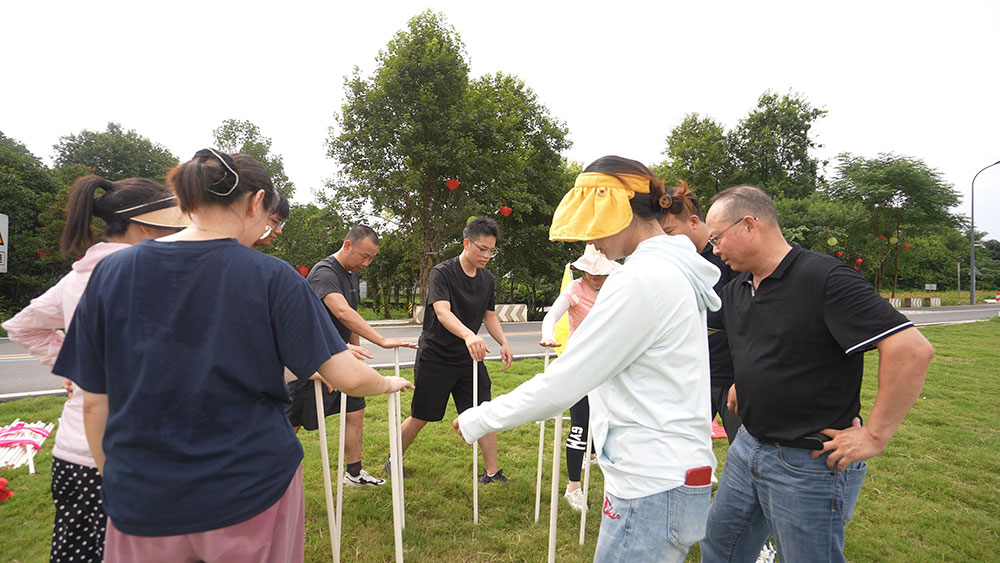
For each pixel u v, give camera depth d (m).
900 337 1.46
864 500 3.35
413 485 3.46
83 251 1.70
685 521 1.26
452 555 2.64
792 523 1.67
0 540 2.62
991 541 2.85
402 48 15.87
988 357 9.02
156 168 24.55
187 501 1.06
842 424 1.64
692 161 28.31
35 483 3.25
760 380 1.75
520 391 1.34
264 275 1.17
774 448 1.74
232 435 1.10
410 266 20.42
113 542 1.11
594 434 1.43
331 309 2.94
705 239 2.22
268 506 1.15
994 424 5.09
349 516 2.99
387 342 2.80
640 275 1.24
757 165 29.72
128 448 1.06
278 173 22.39
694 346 1.30
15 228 17.64
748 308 1.85
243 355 1.11
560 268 21.36
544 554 2.65
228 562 1.10
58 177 19.69
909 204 29.89
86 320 1.12
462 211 16.22
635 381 1.29
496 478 3.55
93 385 1.14
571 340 1.29
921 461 4.02
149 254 1.12
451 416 5.12
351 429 3.40
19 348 9.81
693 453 1.28
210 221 1.20
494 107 17.44
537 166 20.73
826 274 1.63
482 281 3.49
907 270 42.84
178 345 1.07
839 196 30.03
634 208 1.36
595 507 3.19
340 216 16.97
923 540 2.89
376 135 15.74
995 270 56.38
